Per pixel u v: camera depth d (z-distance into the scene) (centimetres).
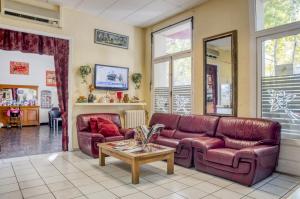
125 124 581
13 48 436
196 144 357
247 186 295
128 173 350
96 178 328
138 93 623
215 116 418
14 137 689
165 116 506
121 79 583
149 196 267
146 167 384
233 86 414
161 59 581
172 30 563
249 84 395
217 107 443
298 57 343
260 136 338
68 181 315
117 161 418
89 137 436
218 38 443
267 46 378
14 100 962
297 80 343
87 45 529
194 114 480
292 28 345
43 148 529
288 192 279
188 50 509
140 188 291
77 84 515
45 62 1050
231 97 418
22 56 985
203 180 319
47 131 824
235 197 264
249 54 396
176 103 538
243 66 405
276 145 329
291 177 332
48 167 379
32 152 487
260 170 297
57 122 871
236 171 303
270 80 373
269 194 272
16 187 294
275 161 332
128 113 576
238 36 412
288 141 345
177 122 472
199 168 357
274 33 367
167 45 587
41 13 462
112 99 561
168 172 347
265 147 311
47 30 470
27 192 278
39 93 1033
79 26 516
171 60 554
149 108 616
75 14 509
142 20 571
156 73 599
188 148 375
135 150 338
